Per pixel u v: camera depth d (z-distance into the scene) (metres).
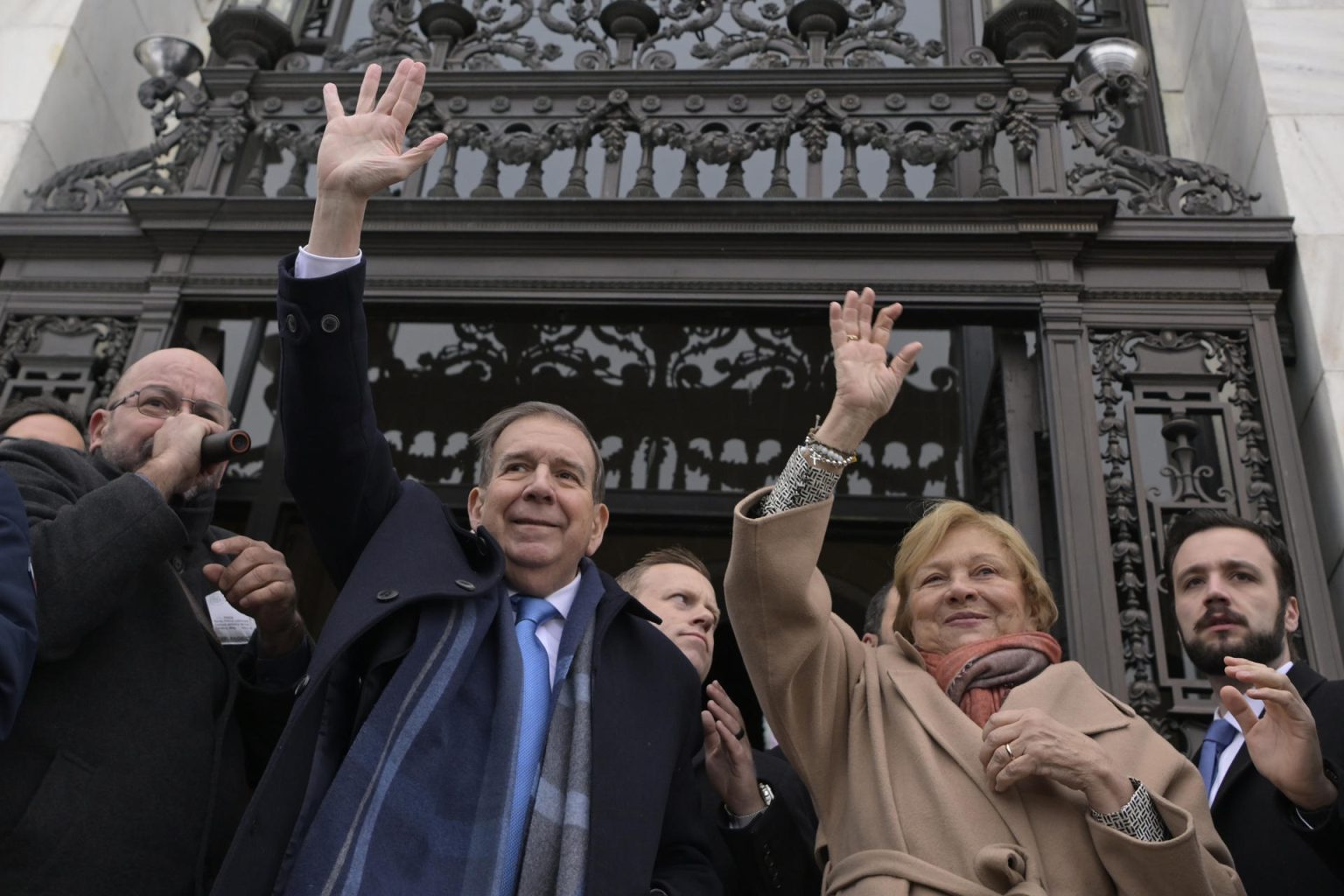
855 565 6.02
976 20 5.95
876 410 2.37
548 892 1.94
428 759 1.99
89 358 4.65
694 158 4.79
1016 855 2.03
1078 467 4.06
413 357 5.82
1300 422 4.49
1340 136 4.89
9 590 1.87
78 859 1.94
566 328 5.84
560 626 2.36
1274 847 2.54
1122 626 3.82
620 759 2.12
